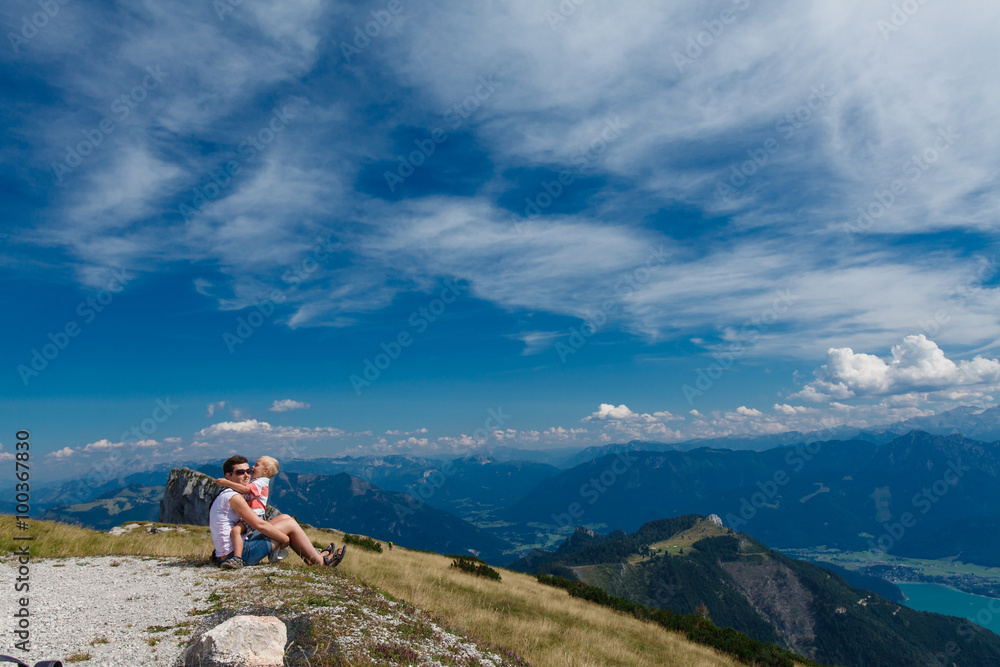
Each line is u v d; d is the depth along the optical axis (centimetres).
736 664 1706
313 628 544
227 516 848
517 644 1005
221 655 409
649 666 1266
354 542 2798
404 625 630
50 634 509
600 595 2580
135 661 447
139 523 1719
